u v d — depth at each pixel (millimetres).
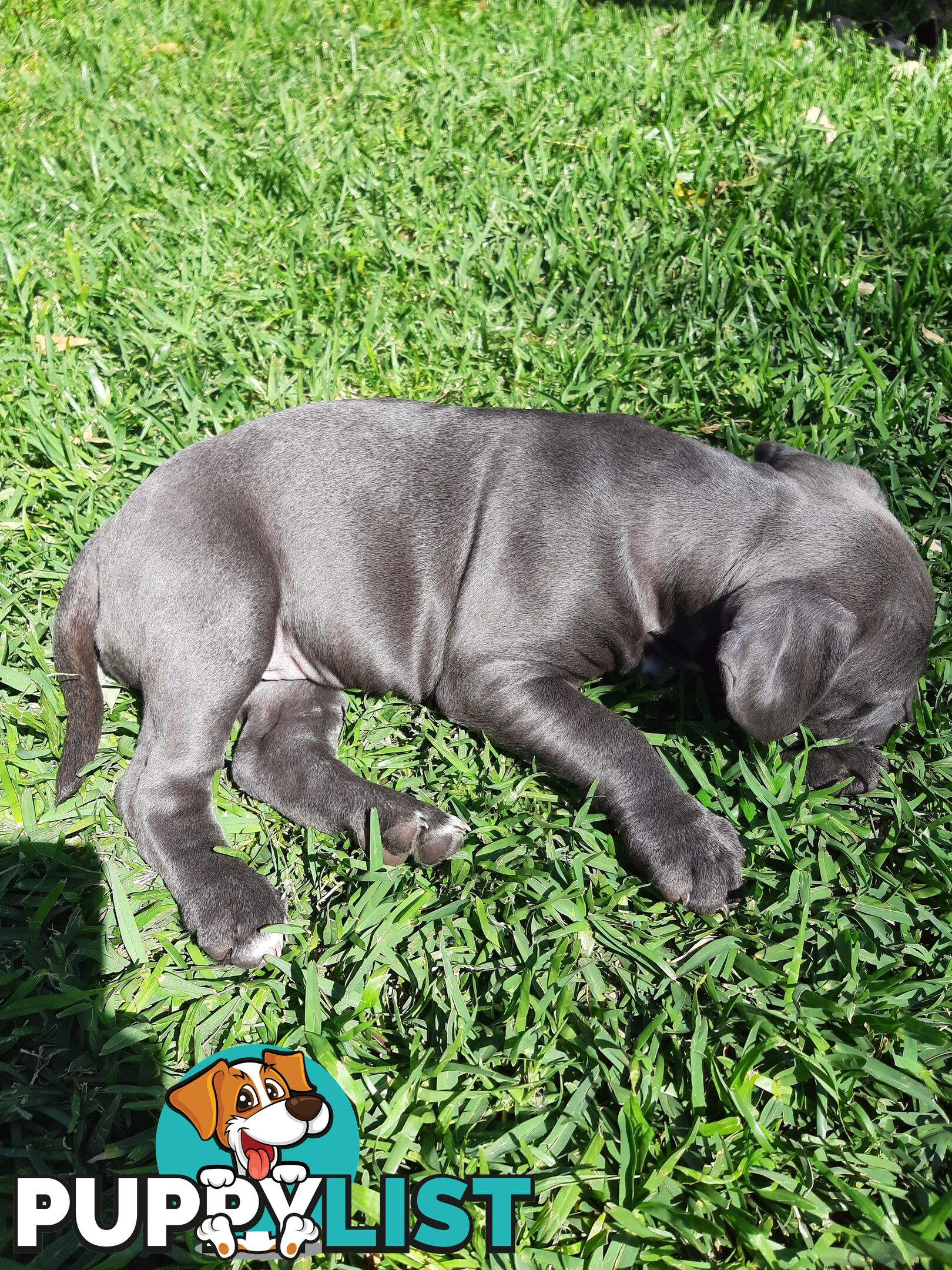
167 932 435
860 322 750
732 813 474
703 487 502
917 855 457
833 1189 347
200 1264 330
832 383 697
